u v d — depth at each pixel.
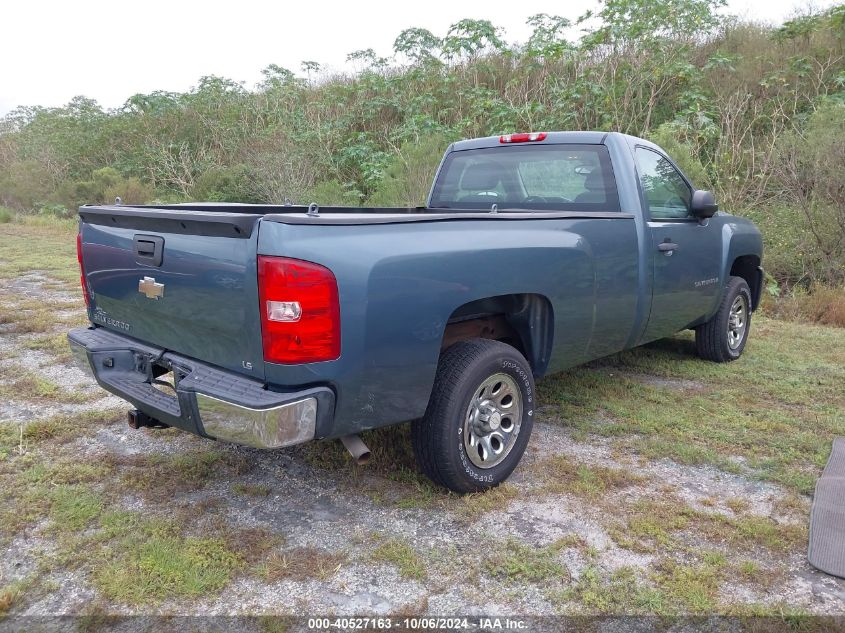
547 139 4.51
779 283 8.92
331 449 3.74
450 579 2.61
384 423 2.84
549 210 4.51
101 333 3.48
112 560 2.70
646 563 2.72
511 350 3.28
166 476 3.43
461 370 3.06
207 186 16.31
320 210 4.59
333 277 2.52
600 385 5.01
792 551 2.83
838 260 8.56
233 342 2.69
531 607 2.46
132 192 18.52
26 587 2.54
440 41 17.02
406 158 11.57
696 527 3.00
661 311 4.53
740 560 2.76
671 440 3.97
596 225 3.82
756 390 4.97
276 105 18.81
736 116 11.83
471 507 3.13
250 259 2.52
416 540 2.87
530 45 14.95
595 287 3.79
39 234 15.23
